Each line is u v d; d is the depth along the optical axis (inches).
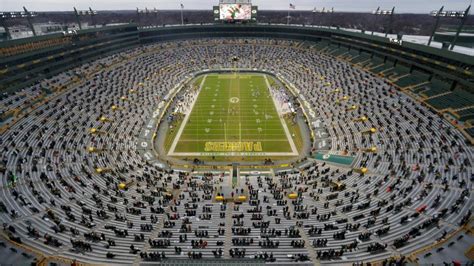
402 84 2556.6
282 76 3449.8
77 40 3065.9
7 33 2400.3
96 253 1032.2
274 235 1156.5
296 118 2425.0
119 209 1312.7
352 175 1619.1
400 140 1836.9
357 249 1063.0
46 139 1803.6
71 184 1446.9
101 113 2268.7
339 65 3398.1
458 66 2171.5
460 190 1310.3
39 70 2564.0
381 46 3112.7
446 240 1051.3
